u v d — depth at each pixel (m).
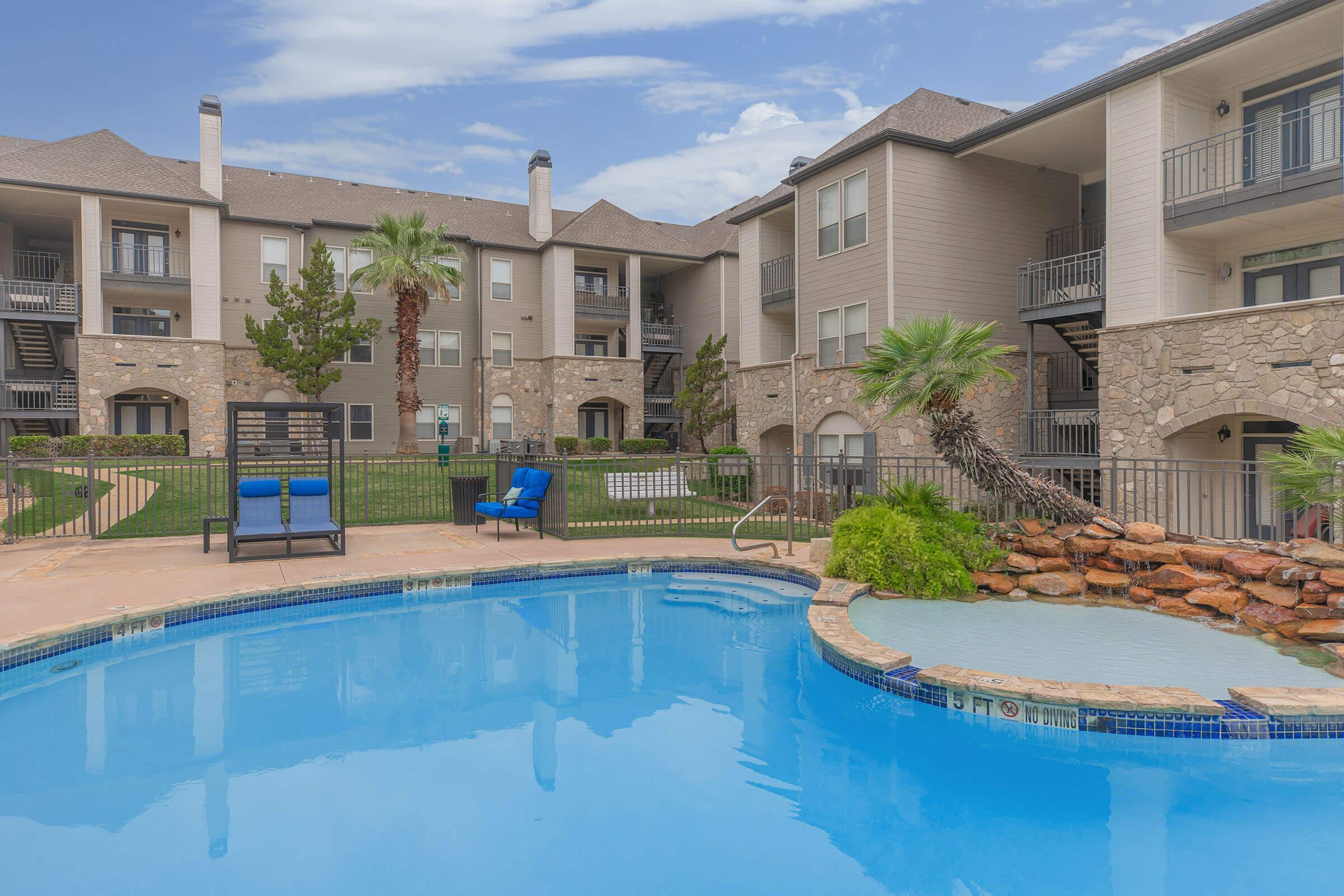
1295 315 10.11
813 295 17.81
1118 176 12.88
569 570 9.16
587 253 29.81
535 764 4.25
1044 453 13.70
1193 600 6.60
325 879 3.09
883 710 5.10
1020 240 16.80
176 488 15.11
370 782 4.03
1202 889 3.03
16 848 3.31
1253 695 4.39
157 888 3.01
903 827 3.55
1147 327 12.07
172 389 22.19
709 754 4.42
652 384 32.88
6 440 21.81
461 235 27.84
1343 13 10.38
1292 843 3.38
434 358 28.27
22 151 21.70
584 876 3.14
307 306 22.98
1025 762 4.25
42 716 4.93
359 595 8.02
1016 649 5.59
